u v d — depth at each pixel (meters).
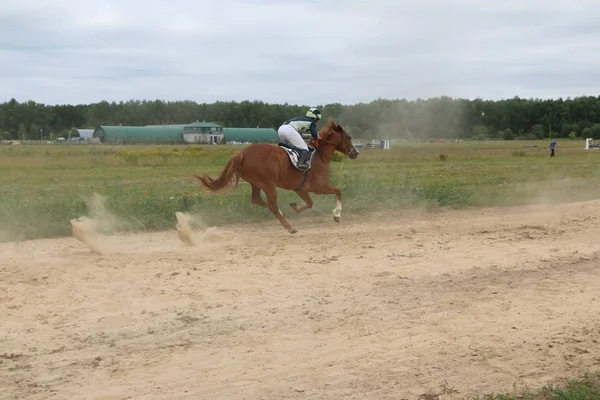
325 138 13.00
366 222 14.45
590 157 44.25
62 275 9.14
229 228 13.61
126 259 10.23
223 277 9.00
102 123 139.25
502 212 15.99
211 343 6.47
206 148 60.38
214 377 5.64
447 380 5.51
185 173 30.58
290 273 9.23
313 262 9.94
